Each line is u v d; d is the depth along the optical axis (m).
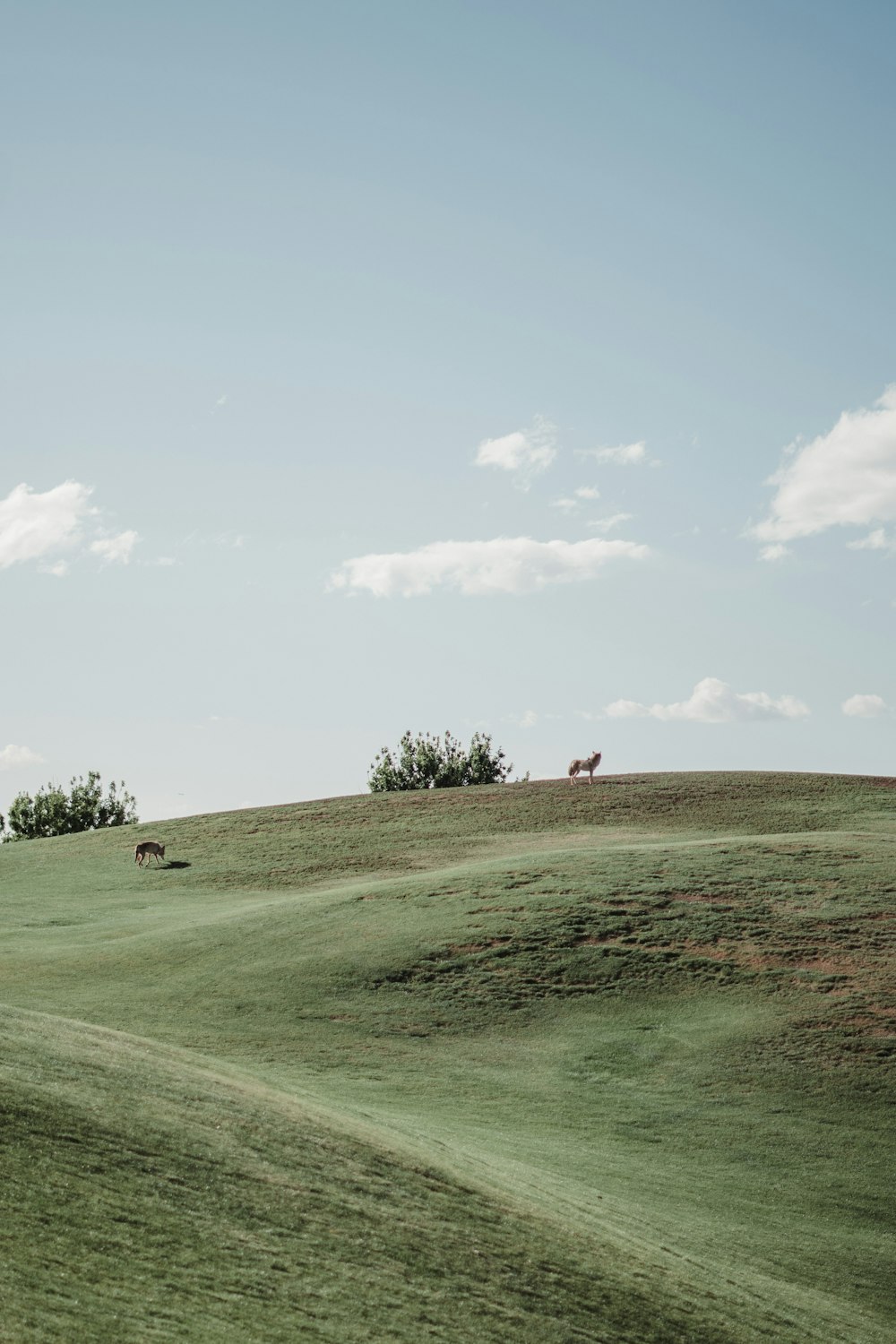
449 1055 29.52
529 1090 27.39
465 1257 14.01
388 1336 11.55
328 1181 14.85
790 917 37.34
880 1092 26.92
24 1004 32.59
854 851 45.28
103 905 51.28
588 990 33.31
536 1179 19.47
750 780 76.19
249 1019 31.64
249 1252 12.33
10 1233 11.09
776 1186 22.77
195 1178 13.59
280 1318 11.23
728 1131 25.33
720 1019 31.12
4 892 55.50
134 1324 10.26
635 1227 18.23
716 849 46.47
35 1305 10.03
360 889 44.97
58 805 113.25
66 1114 14.10
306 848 62.38
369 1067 28.16
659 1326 14.09
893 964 33.31
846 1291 18.36
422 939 37.53
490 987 33.78
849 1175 23.45
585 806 70.06
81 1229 11.62
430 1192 15.75
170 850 64.44
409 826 66.81
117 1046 19.17
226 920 42.00
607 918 38.12
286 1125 16.58
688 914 38.03
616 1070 28.69
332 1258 12.81
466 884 43.25
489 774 119.69
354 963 35.84
